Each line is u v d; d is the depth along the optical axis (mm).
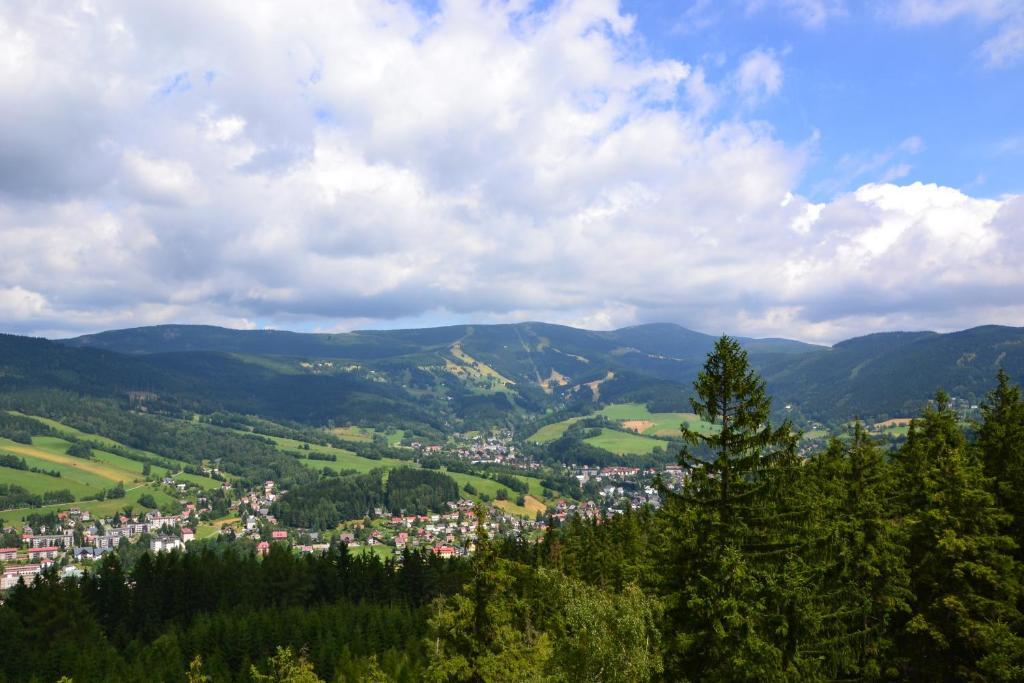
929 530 32531
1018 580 30984
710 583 25969
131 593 110750
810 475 42938
